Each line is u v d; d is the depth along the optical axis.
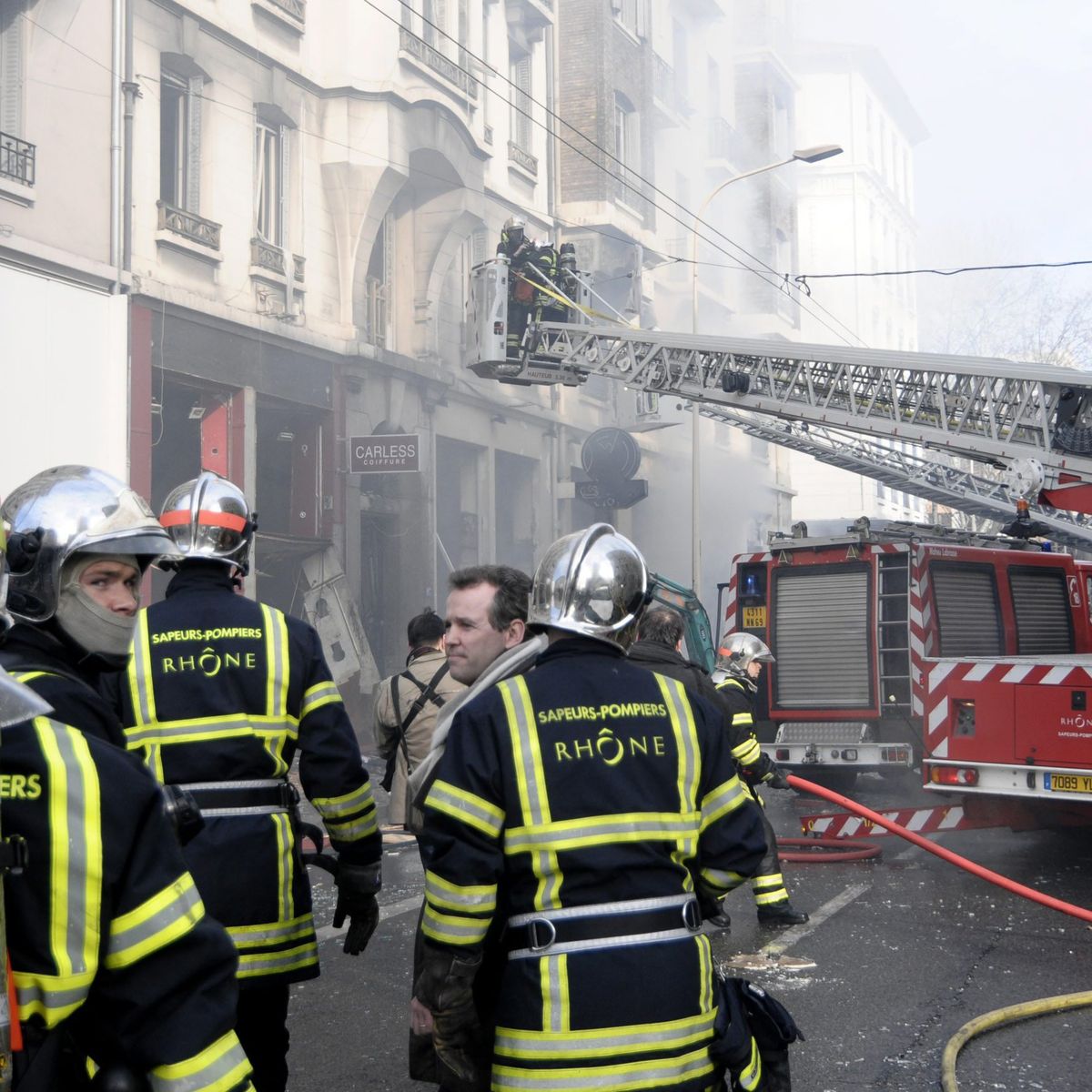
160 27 16.25
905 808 8.80
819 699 11.70
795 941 6.35
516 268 16.95
